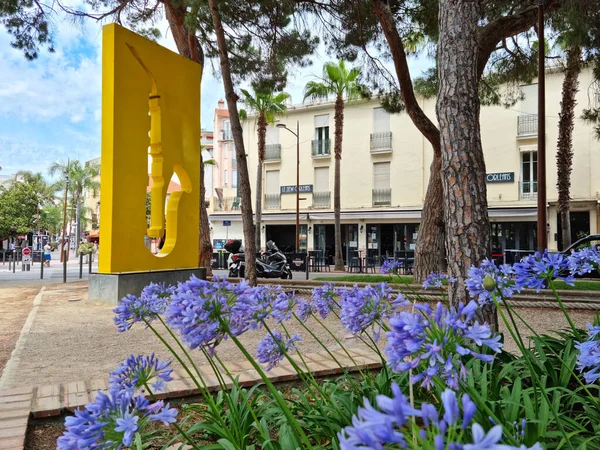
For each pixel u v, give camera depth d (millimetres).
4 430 2531
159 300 2000
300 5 11930
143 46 9234
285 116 30469
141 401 1185
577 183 22156
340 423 2021
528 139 23375
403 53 10789
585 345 1478
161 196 9711
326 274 20391
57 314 7547
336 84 23938
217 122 39000
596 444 1805
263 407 2459
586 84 21766
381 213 26406
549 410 1811
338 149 23641
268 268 15695
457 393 1398
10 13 12289
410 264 22047
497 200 24047
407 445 705
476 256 3473
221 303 1450
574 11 8992
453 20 3811
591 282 11133
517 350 4457
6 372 4078
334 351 4414
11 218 43125
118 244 8742
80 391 3242
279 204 30609
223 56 10047
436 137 11438
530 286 2008
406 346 1065
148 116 9375
